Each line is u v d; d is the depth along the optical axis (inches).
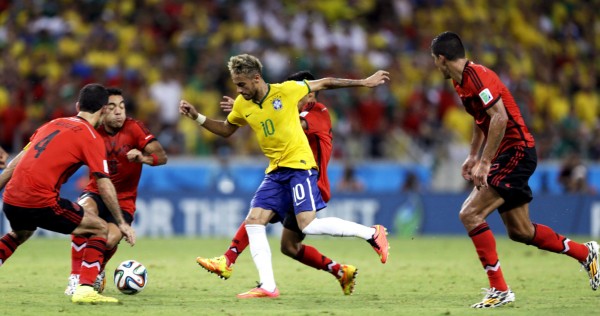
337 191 2293.3
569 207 2301.9
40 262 1499.8
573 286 1167.6
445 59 965.8
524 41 3501.5
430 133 2669.8
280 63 2837.1
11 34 2834.6
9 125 2450.8
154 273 1332.4
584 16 3722.9
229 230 2266.2
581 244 1046.4
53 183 967.0
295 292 1101.7
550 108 3196.4
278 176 1032.8
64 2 2950.3
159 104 2628.0
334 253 1760.6
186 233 2256.4
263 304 969.5
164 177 2374.5
